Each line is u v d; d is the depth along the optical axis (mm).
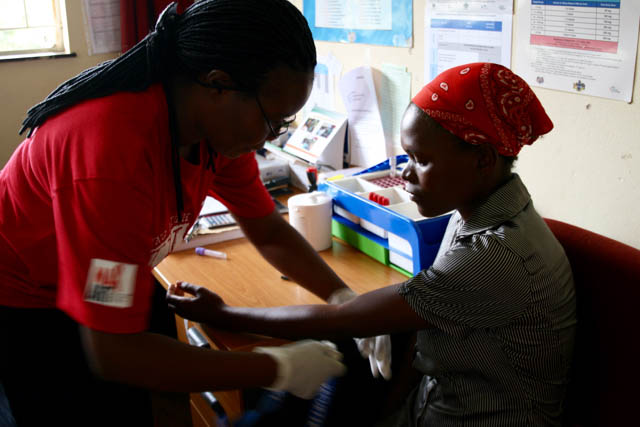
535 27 1335
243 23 848
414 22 1673
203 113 927
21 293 1034
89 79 890
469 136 957
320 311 1079
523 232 970
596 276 1078
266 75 871
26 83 2895
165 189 975
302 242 1348
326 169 1966
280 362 989
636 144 1199
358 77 1900
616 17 1175
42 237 954
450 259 963
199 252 1576
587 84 1260
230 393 1313
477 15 1471
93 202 818
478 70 957
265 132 940
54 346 1087
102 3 2936
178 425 1321
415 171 1036
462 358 1027
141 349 882
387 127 1868
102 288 838
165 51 901
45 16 2934
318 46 2115
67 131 855
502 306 953
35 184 907
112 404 1192
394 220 1400
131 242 855
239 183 1270
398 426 1190
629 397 1033
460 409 1062
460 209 1064
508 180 1027
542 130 1021
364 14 1854
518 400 1019
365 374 1285
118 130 846
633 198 1230
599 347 1077
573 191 1351
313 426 1261
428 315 978
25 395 1102
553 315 992
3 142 2928
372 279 1436
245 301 1331
